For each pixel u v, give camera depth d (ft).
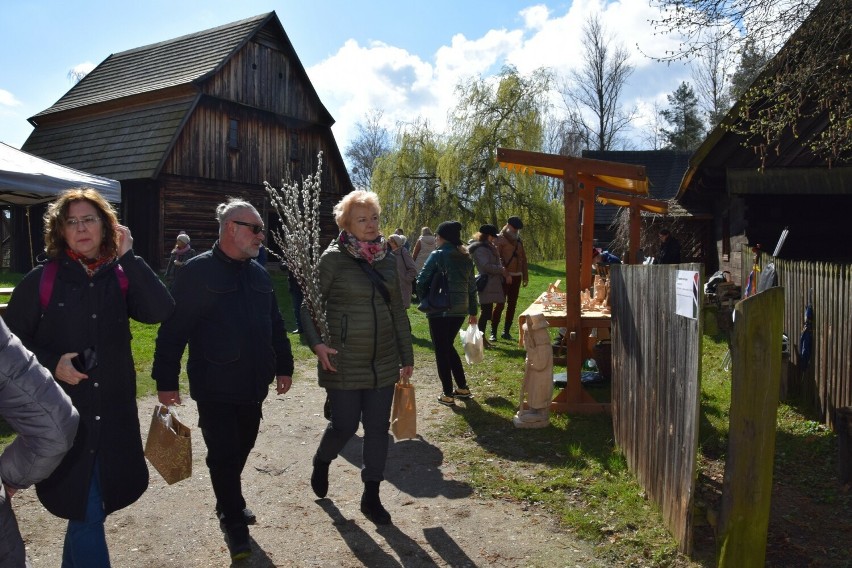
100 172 72.38
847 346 17.92
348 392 13.07
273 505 14.32
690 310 11.12
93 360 9.00
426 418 20.94
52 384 6.47
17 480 6.48
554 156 20.80
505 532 12.87
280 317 13.16
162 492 15.03
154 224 70.64
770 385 9.92
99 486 9.04
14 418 6.26
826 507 13.76
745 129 32.81
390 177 104.01
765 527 10.09
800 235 38.99
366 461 13.38
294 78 85.30
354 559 11.86
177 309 11.41
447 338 22.59
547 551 12.05
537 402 19.52
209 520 13.58
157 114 73.72
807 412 20.47
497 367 28.40
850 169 33.32
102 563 9.14
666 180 119.55
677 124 175.32
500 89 102.63
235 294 11.76
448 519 13.51
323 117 88.74
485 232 33.47
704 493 14.47
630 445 15.78
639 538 12.24
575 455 16.92
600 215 109.70
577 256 21.03
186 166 73.00
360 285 13.01
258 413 12.46
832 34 19.81
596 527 12.79
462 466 16.58
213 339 11.56
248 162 79.87
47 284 9.00
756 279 29.37
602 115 155.22
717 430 18.74
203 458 17.42
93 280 9.20
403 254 33.73
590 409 21.02
